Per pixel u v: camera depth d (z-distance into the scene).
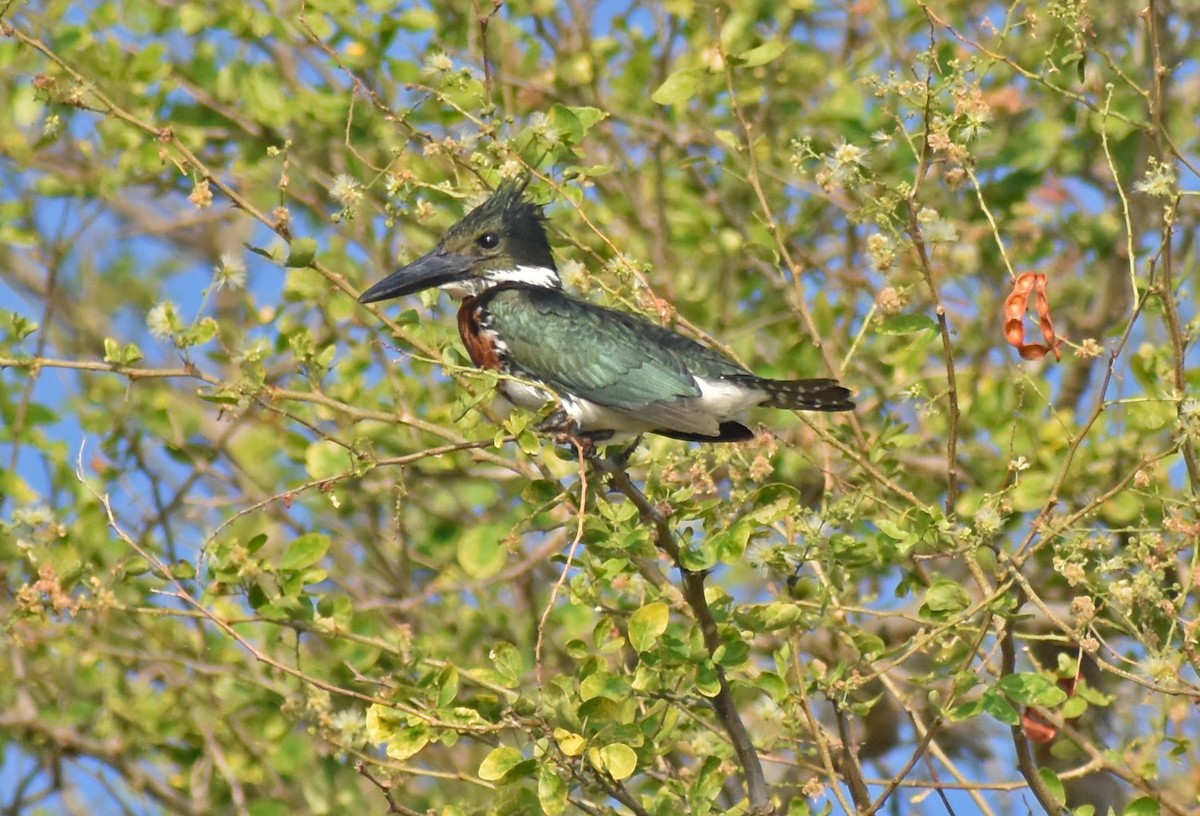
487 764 7.68
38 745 12.53
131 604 11.97
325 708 9.21
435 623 12.73
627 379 10.33
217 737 12.68
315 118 13.70
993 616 8.85
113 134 13.48
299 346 9.59
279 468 13.99
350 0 13.21
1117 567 8.26
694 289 13.47
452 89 11.27
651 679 8.19
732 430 10.34
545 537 13.62
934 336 9.65
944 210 13.32
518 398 10.83
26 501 12.84
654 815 8.59
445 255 11.39
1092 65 13.20
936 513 8.45
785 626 8.57
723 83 13.27
